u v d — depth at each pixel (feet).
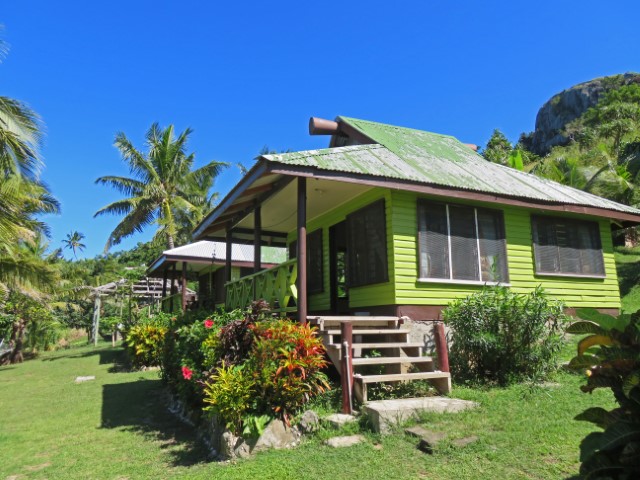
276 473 14.57
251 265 58.80
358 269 30.86
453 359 25.23
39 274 58.29
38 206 57.31
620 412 10.14
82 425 26.20
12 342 80.28
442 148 39.04
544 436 15.60
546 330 24.73
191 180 89.71
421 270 27.71
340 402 20.16
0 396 39.78
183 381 25.46
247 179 26.07
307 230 39.58
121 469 17.92
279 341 19.29
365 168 25.91
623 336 10.25
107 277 126.00
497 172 36.17
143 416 27.71
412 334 26.66
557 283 33.19
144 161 84.89
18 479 17.78
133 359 52.39
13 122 40.73
